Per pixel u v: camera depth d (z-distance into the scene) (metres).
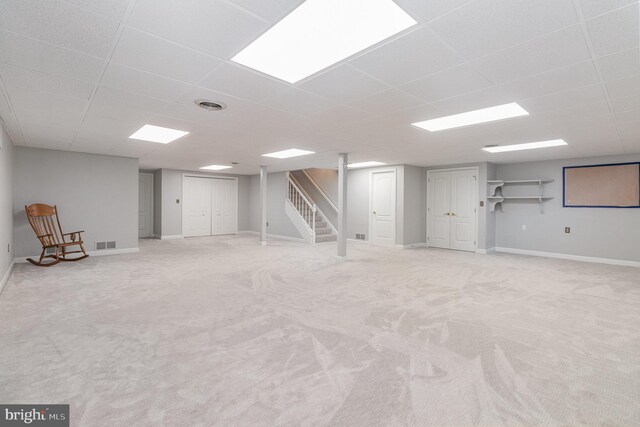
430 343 2.69
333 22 1.87
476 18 1.82
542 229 7.24
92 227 6.70
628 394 1.99
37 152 6.05
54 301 3.69
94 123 4.16
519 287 4.48
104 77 2.66
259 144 5.59
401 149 6.03
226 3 1.69
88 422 1.69
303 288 4.36
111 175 6.93
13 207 5.79
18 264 5.77
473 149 5.96
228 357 2.41
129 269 5.49
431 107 3.43
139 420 1.71
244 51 2.23
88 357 2.39
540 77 2.64
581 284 4.68
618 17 1.80
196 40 2.07
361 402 1.89
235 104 3.36
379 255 7.20
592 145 5.41
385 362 2.37
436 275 5.20
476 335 2.85
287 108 3.49
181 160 7.80
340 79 2.70
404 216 8.28
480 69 2.50
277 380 2.11
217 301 3.75
